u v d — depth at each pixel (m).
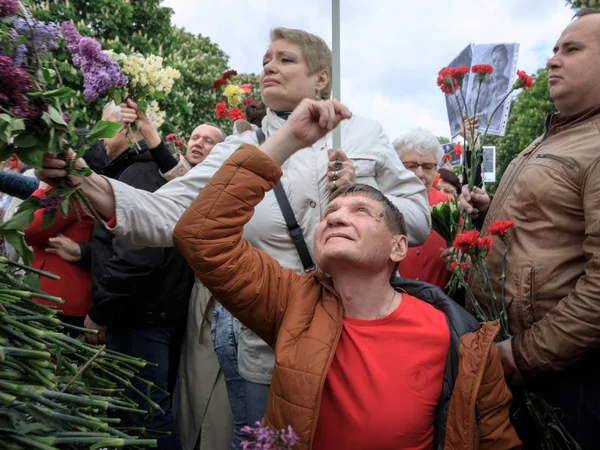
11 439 1.05
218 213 1.55
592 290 1.66
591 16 1.96
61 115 1.34
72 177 1.49
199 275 1.58
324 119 1.64
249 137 2.10
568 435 1.74
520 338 1.79
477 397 1.49
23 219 1.41
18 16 1.34
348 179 1.90
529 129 18.47
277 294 1.64
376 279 1.56
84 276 2.73
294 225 1.94
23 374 1.19
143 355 2.46
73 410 1.21
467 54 2.82
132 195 1.65
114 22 12.69
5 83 1.23
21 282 1.46
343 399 1.46
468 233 1.89
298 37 2.09
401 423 1.42
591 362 1.75
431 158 3.22
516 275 1.89
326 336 1.49
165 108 13.42
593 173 1.76
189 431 2.58
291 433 1.06
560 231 1.84
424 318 1.55
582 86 1.91
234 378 2.19
